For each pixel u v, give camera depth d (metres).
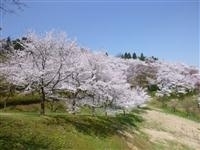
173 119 72.31
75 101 47.47
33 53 43.06
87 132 41.97
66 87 42.94
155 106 90.88
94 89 49.31
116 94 55.75
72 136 38.62
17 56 43.62
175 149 51.06
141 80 115.69
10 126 34.06
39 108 61.47
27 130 34.69
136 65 115.06
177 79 111.56
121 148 42.41
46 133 36.16
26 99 63.09
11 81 43.78
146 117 68.12
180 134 62.00
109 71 56.44
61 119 42.59
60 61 42.62
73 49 44.97
